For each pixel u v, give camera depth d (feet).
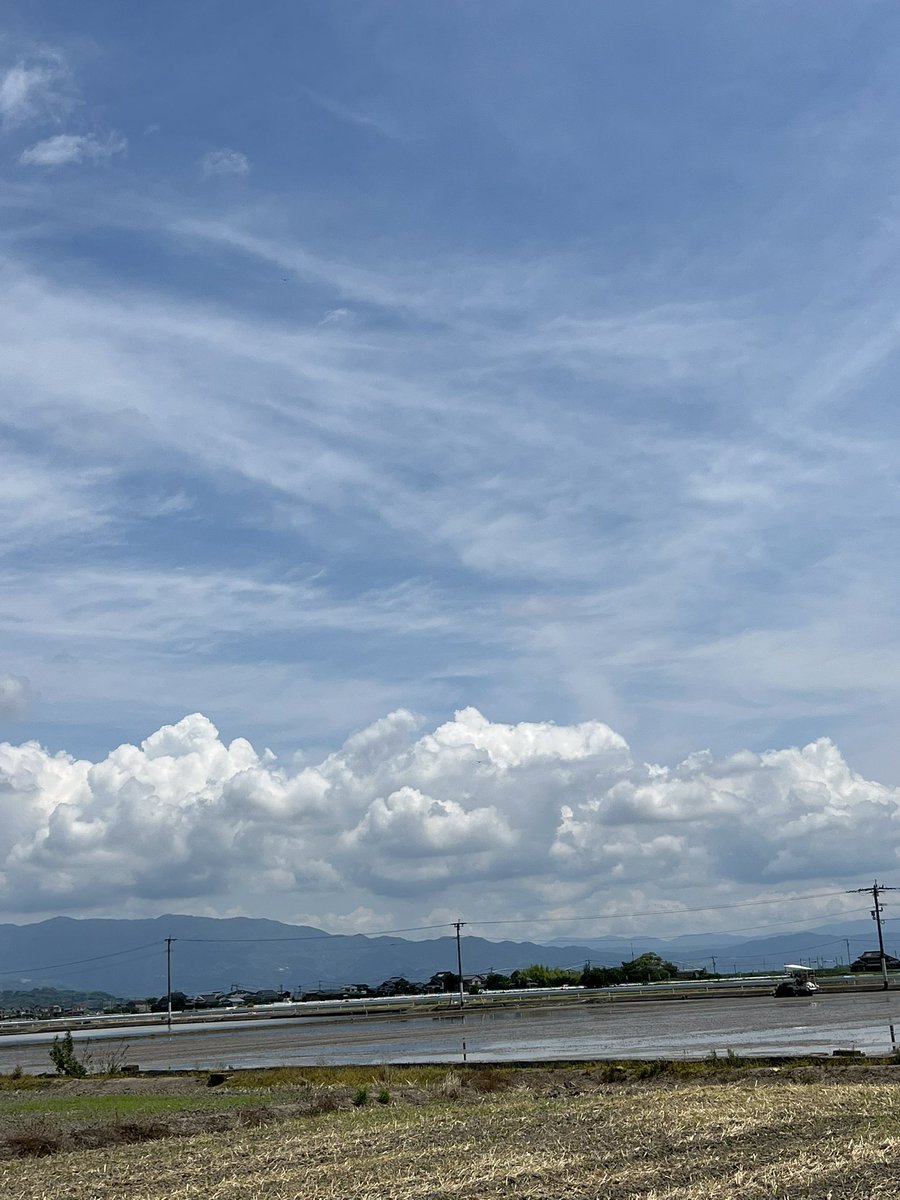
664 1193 66.44
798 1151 76.48
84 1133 108.78
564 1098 115.65
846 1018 224.53
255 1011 536.42
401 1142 90.99
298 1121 109.40
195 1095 143.95
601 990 542.98
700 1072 131.44
